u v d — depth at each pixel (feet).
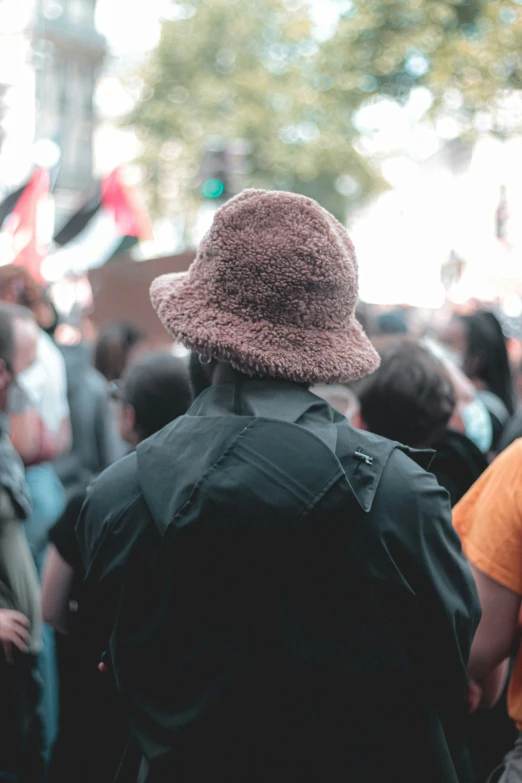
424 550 4.32
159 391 8.02
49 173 22.88
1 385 8.82
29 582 7.64
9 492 7.52
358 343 4.62
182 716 4.27
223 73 108.58
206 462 4.24
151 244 25.18
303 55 106.42
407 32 51.83
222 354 4.48
